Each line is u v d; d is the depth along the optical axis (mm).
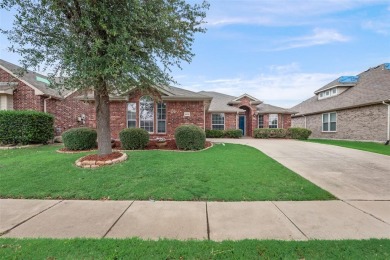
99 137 7820
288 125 23016
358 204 4508
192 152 9742
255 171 6770
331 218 3838
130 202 4664
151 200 4773
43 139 12578
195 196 4949
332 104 20297
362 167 7668
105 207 4383
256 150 10812
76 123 19047
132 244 2906
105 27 5898
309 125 23562
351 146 13242
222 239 3109
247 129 23281
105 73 6043
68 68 6402
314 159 9000
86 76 6023
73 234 3256
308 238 3135
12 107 14594
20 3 6086
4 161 7797
